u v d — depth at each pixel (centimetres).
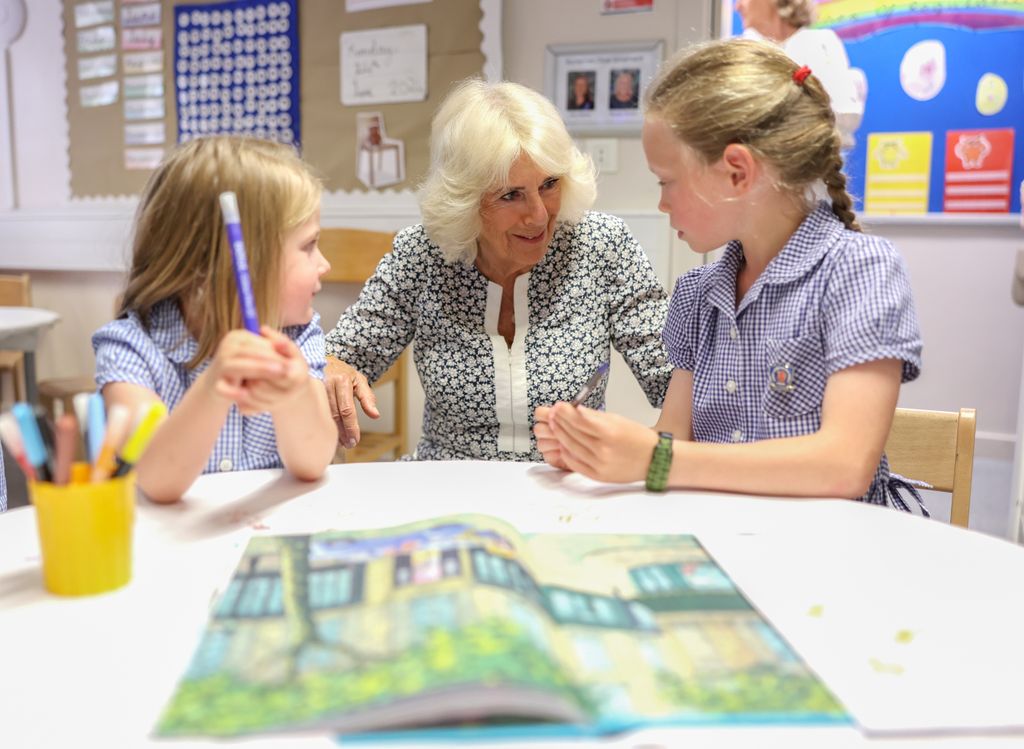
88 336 328
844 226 99
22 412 58
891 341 86
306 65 276
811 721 44
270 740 42
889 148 269
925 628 56
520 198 120
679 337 112
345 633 49
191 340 95
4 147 320
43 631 54
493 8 252
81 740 43
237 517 76
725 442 104
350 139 275
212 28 285
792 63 96
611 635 52
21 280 273
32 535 72
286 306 92
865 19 263
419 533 65
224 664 47
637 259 134
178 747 41
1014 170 259
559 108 253
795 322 95
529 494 82
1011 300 270
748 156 90
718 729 44
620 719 44
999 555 68
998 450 276
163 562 65
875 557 67
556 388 130
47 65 310
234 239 71
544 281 131
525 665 43
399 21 263
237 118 288
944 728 45
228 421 100
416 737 42
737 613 56
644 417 265
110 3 297
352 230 263
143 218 94
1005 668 51
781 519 75
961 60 258
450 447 136
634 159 250
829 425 85
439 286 132
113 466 62
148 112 299
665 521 75
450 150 121
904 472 111
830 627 56
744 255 104
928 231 274
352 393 119
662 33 242
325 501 80
